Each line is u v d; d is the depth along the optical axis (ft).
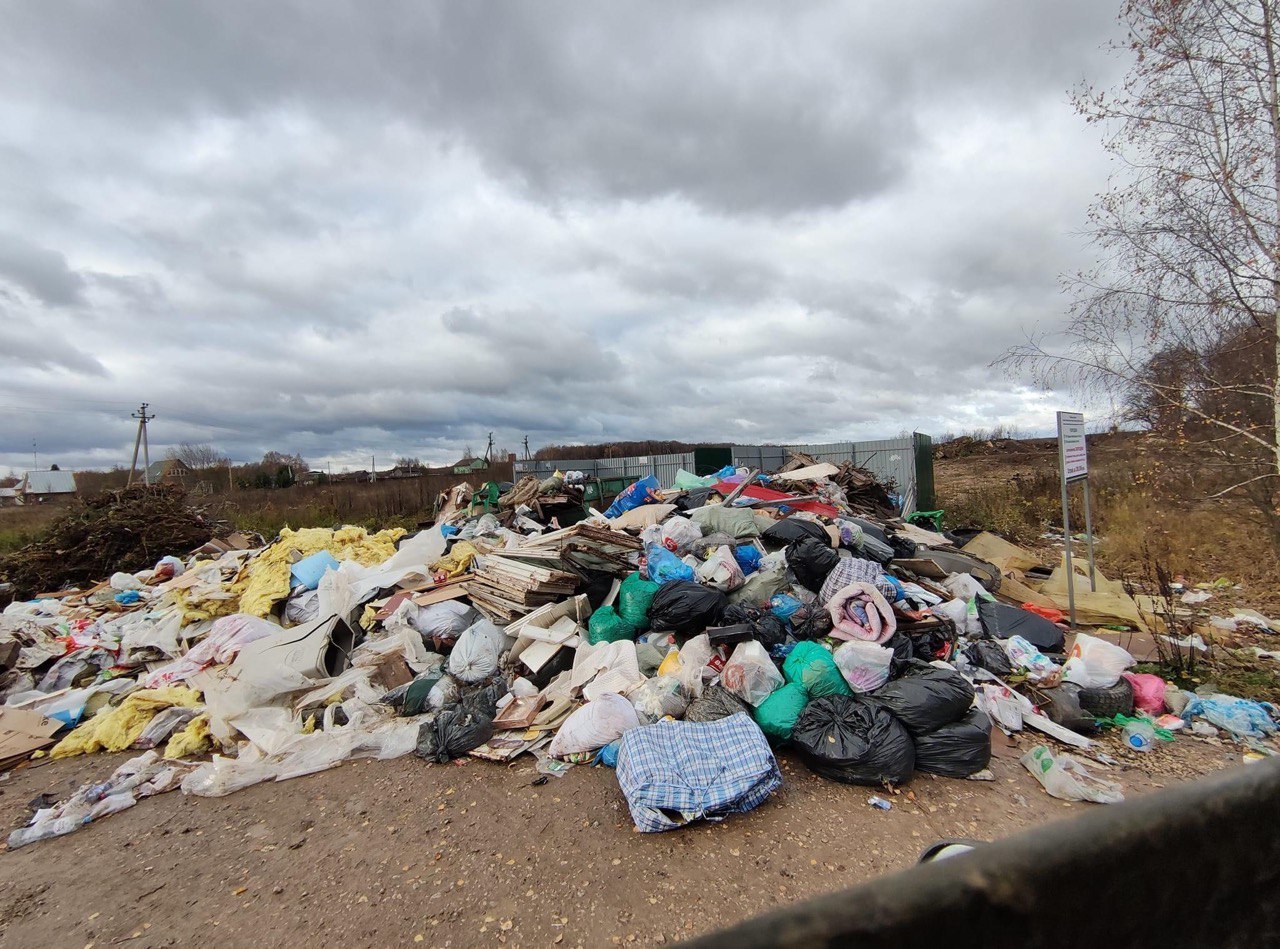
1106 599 23.02
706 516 25.17
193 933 9.52
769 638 16.40
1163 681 16.01
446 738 14.70
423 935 9.25
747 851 10.81
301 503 67.82
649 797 11.50
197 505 46.11
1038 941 1.47
